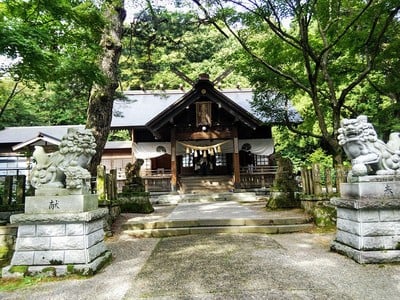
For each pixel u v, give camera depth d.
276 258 4.61
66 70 6.14
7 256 4.99
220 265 4.30
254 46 10.24
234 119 15.15
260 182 15.58
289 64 10.57
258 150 16.69
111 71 8.53
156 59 19.30
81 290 3.58
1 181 8.30
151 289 3.52
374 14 8.25
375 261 4.15
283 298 3.14
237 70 10.71
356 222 4.36
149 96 20.48
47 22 6.36
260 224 7.12
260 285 3.51
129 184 9.98
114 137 24.91
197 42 20.78
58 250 4.12
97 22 6.80
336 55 10.59
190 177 16.39
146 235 6.83
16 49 4.66
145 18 11.69
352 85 8.66
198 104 15.10
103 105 8.45
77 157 4.44
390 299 3.09
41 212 4.21
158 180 15.85
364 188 4.37
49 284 3.79
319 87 11.24
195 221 7.20
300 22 8.09
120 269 4.36
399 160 4.51
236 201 13.38
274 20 9.34
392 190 4.38
